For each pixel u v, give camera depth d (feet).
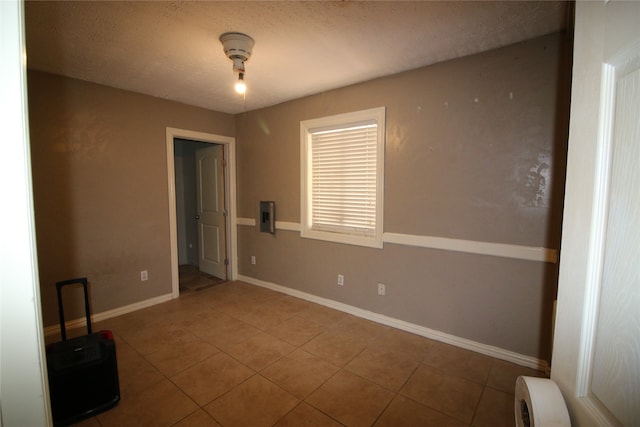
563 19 5.89
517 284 7.18
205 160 14.53
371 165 9.64
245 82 9.41
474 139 7.53
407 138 8.60
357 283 10.00
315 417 5.61
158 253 11.14
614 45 1.61
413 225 8.66
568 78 6.23
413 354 7.72
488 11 5.64
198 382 6.61
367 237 9.71
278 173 12.01
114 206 10.00
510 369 7.06
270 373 6.93
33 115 8.34
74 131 9.08
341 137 10.30
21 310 1.52
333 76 8.93
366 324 9.44
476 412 5.74
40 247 8.63
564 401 1.96
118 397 5.90
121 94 10.00
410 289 8.85
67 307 9.12
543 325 6.91
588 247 1.82
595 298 1.77
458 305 8.05
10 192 1.47
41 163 8.53
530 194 6.88
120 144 10.05
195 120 12.05
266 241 12.69
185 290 12.59
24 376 1.55
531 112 6.77
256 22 6.04
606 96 1.69
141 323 9.50
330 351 7.87
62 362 5.39
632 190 1.51
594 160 1.78
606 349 1.67
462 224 7.83
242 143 13.23
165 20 5.95
